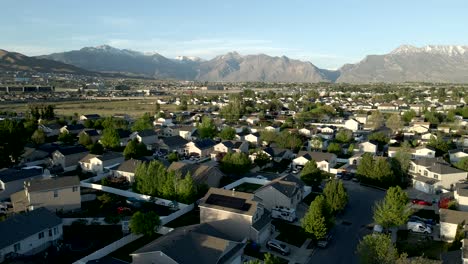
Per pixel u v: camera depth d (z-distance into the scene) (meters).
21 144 74.56
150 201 56.00
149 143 97.62
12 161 74.25
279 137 93.81
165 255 32.28
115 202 55.62
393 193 45.75
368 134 108.81
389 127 115.38
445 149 84.31
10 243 37.81
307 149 93.75
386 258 31.48
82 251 40.59
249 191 61.91
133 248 41.25
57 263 38.09
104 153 78.81
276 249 41.12
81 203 56.09
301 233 44.03
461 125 120.06
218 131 113.44
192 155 87.50
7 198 57.19
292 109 174.12
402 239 43.97
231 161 68.25
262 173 73.38
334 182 51.78
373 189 64.38
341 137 100.62
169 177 55.84
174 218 49.84
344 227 48.19
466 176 62.88
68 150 77.19
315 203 43.09
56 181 52.25
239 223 43.72
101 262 37.69
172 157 78.38
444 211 45.62
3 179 57.31
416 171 70.75
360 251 33.81
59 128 110.44
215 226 44.75
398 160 68.62
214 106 195.50
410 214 47.22
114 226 47.38
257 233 42.47
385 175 64.56
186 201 53.62
